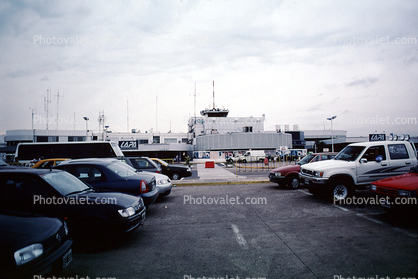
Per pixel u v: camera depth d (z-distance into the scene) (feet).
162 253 13.65
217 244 14.83
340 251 13.28
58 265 10.17
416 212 16.48
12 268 8.45
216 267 11.86
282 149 128.57
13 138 167.94
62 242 10.78
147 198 20.10
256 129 238.68
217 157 154.71
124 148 148.56
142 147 156.25
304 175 28.30
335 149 218.79
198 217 20.97
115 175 20.49
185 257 13.09
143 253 13.69
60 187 14.79
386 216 19.76
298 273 11.08
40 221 10.65
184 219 20.47
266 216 20.74
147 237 16.31
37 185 14.05
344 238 15.17
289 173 34.53
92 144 59.06
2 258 8.46
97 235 14.23
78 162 21.07
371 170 25.63
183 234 16.78
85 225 14.08
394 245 13.84
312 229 17.08
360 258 12.36
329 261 12.17
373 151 26.25
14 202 13.32
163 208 24.57
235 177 50.55
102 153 58.75
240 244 14.75
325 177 25.11
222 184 40.88
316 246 14.08
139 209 16.21
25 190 13.73
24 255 8.75
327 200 26.40
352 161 26.07
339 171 25.09
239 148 183.93
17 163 58.49
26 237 9.20
